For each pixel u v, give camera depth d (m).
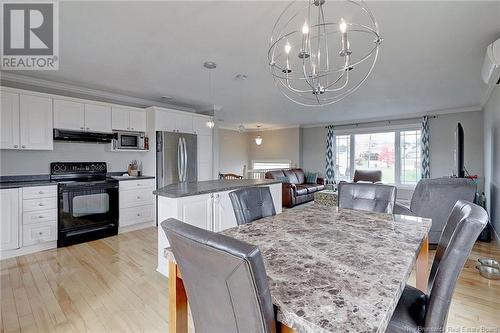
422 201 3.25
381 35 2.28
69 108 3.68
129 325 1.82
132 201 4.14
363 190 2.32
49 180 3.75
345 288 0.83
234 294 0.71
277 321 0.75
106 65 3.04
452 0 1.78
